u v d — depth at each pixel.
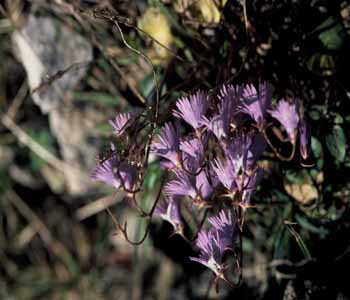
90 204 0.58
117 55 0.49
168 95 0.46
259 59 0.44
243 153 0.37
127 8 0.48
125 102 0.50
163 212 0.42
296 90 0.44
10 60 0.58
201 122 0.38
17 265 0.65
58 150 0.58
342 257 0.45
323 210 0.45
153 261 0.61
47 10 0.52
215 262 0.38
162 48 0.46
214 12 0.44
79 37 0.51
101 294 0.63
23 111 0.59
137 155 0.40
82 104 0.54
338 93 0.43
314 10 0.43
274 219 0.47
